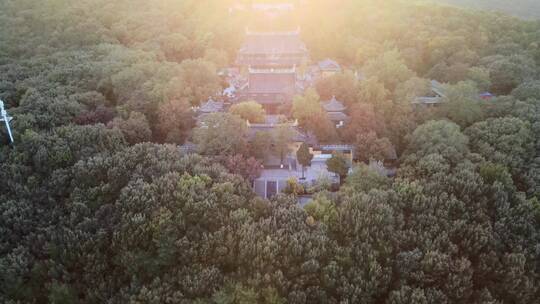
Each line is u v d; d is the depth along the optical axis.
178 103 131.00
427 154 107.06
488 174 96.31
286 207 88.44
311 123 124.69
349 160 115.81
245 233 78.56
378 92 136.62
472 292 76.62
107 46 182.25
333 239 83.12
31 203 87.44
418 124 128.75
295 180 105.75
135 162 97.12
